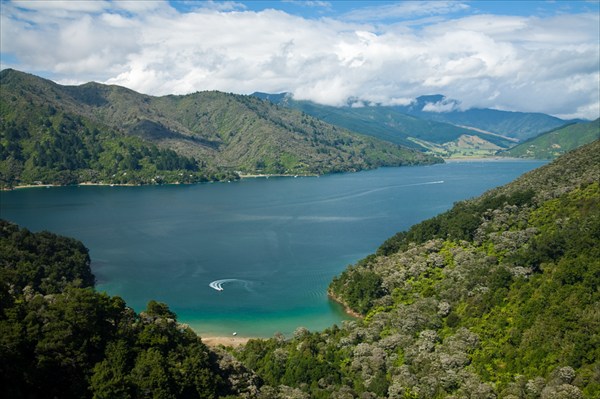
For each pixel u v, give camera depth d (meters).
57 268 190.38
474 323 130.50
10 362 89.31
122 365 97.06
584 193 173.25
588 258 127.62
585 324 107.56
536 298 125.50
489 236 179.25
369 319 153.50
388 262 192.12
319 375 118.69
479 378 108.88
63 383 93.50
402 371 115.56
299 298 192.00
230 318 173.38
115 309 111.06
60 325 98.56
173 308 182.12
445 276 166.75
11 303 103.88
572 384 96.19
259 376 119.19
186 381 100.06
